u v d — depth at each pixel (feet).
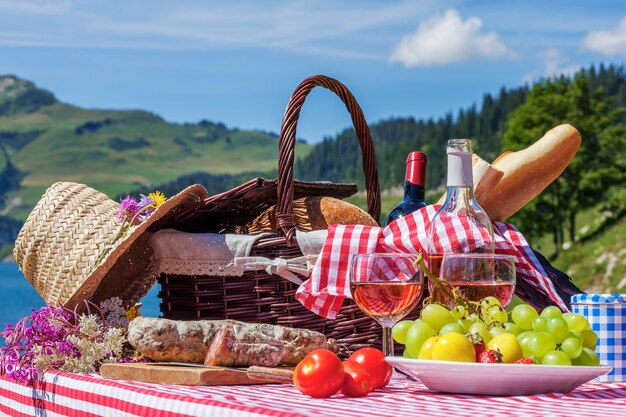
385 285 5.11
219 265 6.79
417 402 4.32
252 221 8.00
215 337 5.46
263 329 5.55
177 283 7.20
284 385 5.23
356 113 7.86
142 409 4.39
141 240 7.37
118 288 7.50
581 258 123.34
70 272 7.07
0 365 6.25
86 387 5.08
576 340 4.80
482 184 7.22
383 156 302.86
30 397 5.89
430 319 5.08
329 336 6.69
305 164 448.24
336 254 6.50
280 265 6.59
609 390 4.85
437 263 6.12
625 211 130.31
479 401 4.35
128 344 6.49
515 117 136.98
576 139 7.50
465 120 291.79
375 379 4.84
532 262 6.73
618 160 130.41
